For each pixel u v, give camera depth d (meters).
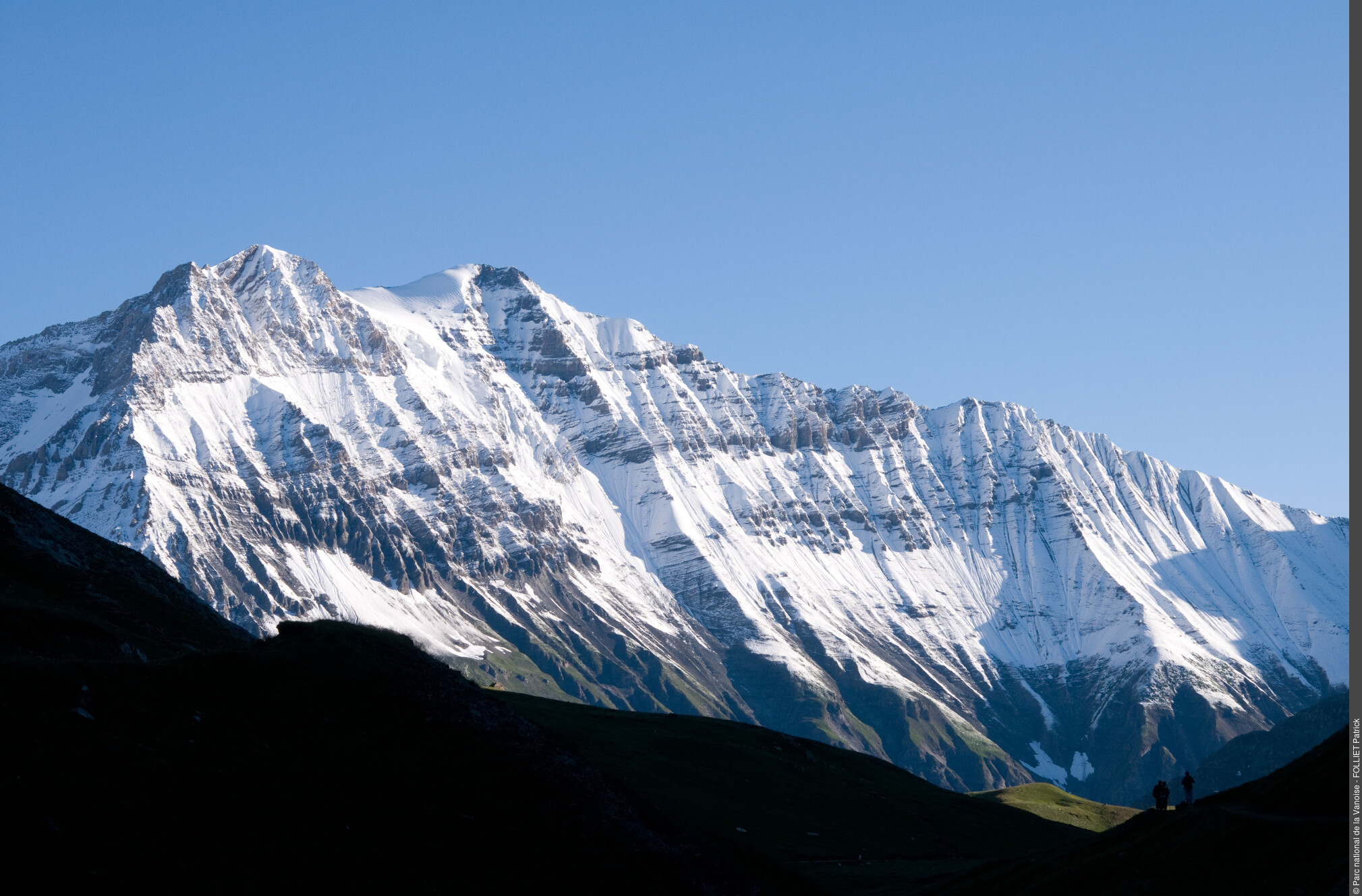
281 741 69.19
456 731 78.62
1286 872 60.94
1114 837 80.88
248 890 55.56
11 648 72.75
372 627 90.56
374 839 63.78
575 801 76.56
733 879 81.38
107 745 60.81
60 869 51.31
